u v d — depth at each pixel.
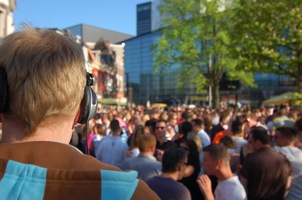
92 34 138.25
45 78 1.08
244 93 71.06
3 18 21.81
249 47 21.80
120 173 0.98
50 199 0.94
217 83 35.62
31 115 1.08
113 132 6.96
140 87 99.81
